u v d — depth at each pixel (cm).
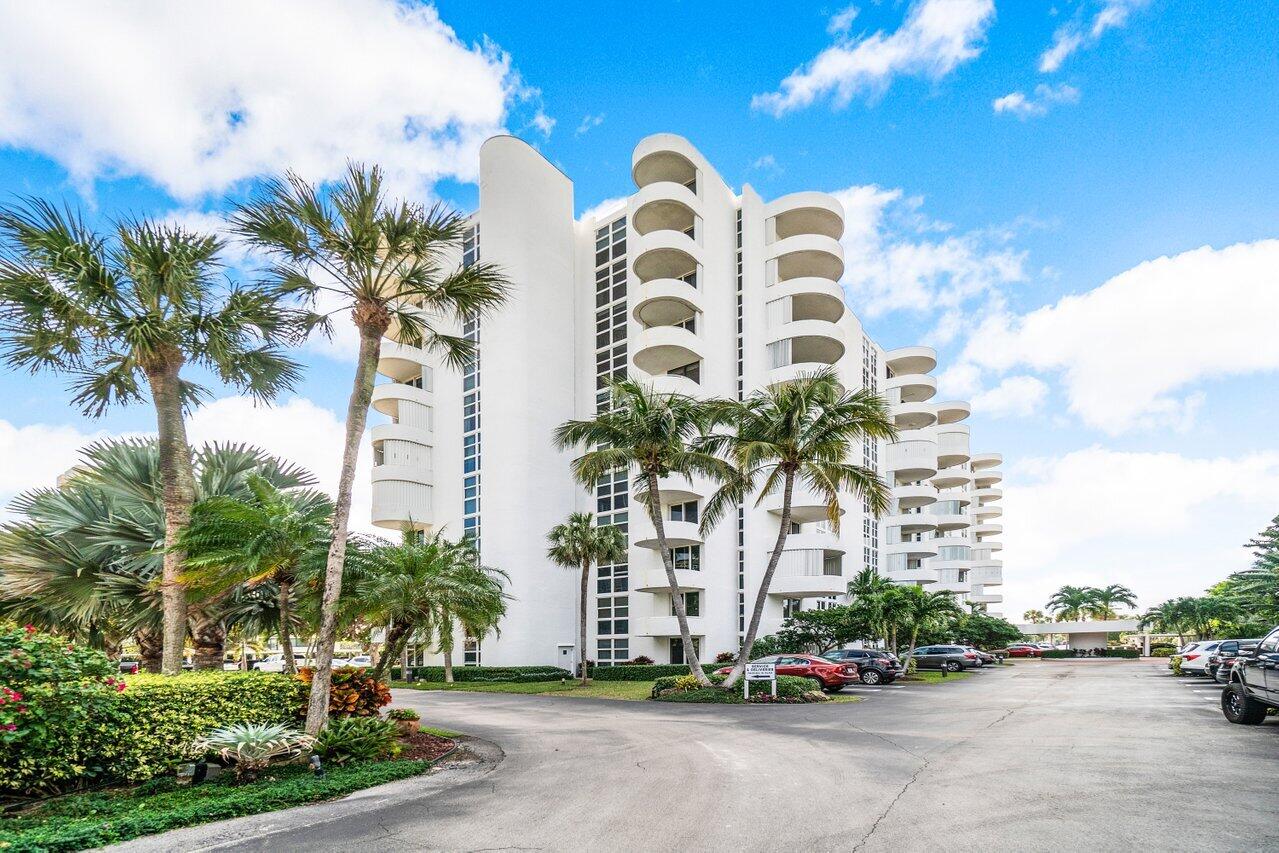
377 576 1329
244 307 1221
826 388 2131
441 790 869
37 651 803
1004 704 1850
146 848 640
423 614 1373
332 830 691
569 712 1850
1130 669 3825
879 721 1512
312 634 1583
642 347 3569
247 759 884
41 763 798
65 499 1348
